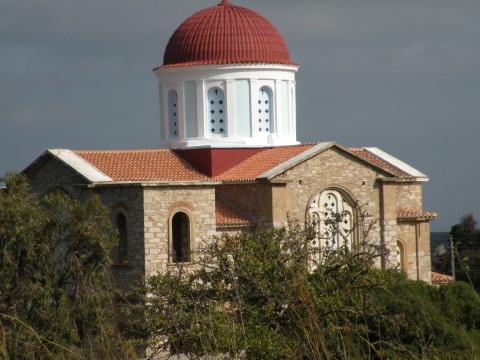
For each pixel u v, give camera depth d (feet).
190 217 418.72
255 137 476.54
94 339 291.99
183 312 277.44
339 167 451.53
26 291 338.34
